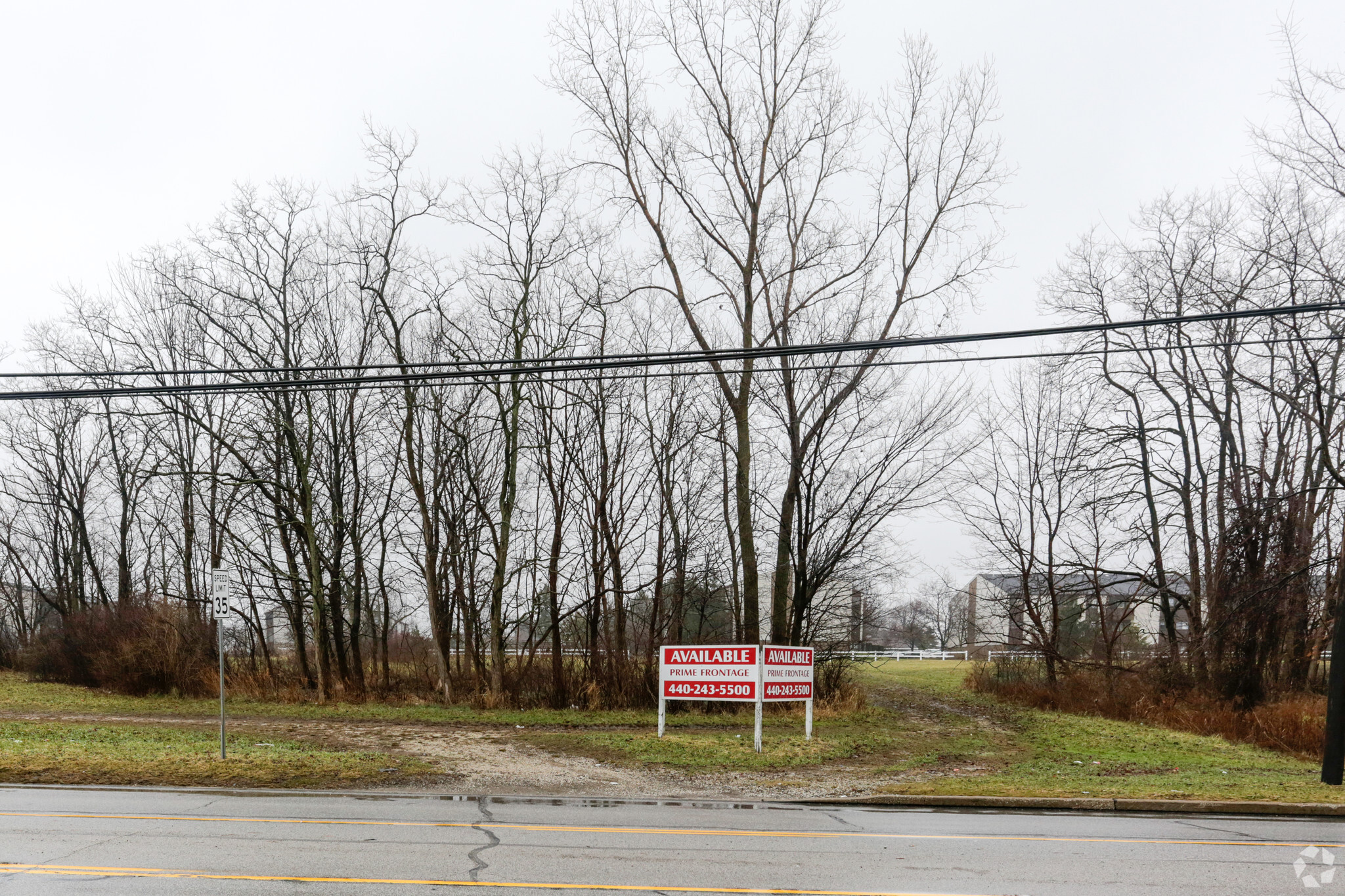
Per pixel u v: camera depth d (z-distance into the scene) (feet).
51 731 63.72
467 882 25.64
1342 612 50.55
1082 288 102.73
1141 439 100.22
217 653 103.45
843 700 87.25
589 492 94.32
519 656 94.94
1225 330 91.40
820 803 42.55
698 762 53.83
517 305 93.09
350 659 128.67
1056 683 106.83
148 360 106.32
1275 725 71.36
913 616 249.14
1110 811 41.45
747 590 86.94
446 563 103.30
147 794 41.14
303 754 51.34
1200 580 97.55
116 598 142.61
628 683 86.89
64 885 24.89
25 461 134.00
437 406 96.53
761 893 25.08
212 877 25.82
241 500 101.65
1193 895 25.52
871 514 88.17
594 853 29.71
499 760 54.03
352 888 24.76
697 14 85.25
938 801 41.96
